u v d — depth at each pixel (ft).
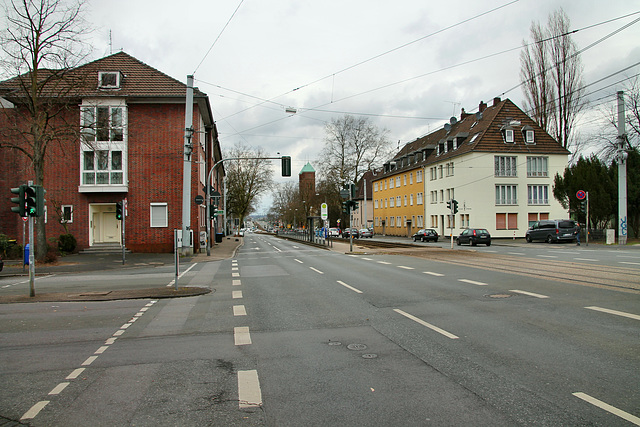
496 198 156.46
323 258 80.07
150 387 16.57
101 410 14.53
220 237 155.84
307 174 407.23
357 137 180.24
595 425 12.60
